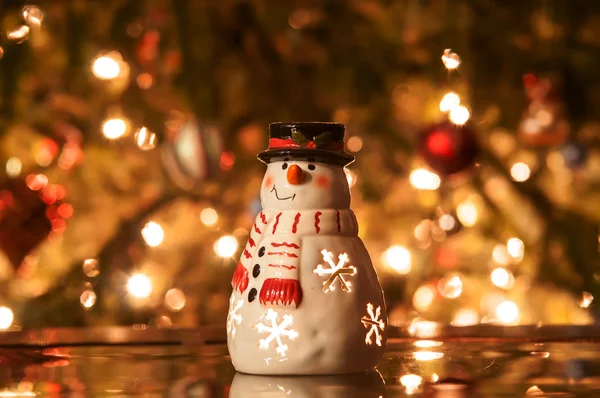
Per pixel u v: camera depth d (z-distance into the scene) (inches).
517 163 75.1
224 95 78.1
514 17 78.0
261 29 80.5
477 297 71.6
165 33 76.3
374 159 75.6
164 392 28.5
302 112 79.5
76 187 73.7
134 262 75.0
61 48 75.6
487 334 39.3
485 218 74.6
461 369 31.8
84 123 75.5
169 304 73.7
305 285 31.1
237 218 75.2
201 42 75.3
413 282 72.4
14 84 73.0
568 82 78.2
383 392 28.3
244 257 32.2
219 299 74.2
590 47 78.2
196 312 73.7
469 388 28.6
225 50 79.5
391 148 76.0
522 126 74.5
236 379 30.5
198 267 74.6
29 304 72.2
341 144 32.2
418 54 76.0
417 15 74.6
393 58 78.0
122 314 73.5
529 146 77.4
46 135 74.3
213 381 30.2
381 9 77.6
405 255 69.0
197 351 36.0
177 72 75.3
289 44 79.0
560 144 76.2
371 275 32.0
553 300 72.0
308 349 30.8
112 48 76.5
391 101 77.0
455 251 72.0
